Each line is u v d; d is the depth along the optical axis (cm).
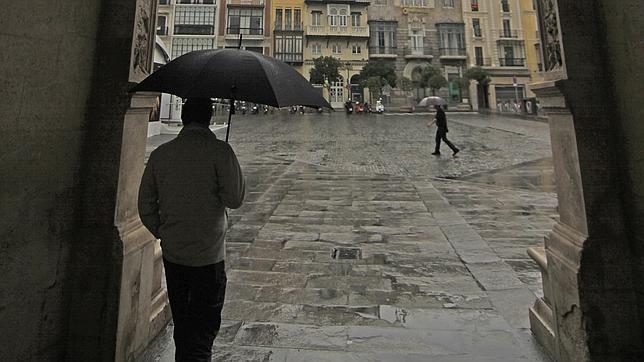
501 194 723
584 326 185
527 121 2550
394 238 464
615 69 186
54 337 186
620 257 185
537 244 438
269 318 271
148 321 235
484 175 920
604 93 193
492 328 256
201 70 165
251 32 4194
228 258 395
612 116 191
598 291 184
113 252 197
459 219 547
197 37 4034
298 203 655
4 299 155
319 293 314
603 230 187
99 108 203
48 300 180
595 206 188
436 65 4381
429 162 1115
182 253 172
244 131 2134
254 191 755
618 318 183
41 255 174
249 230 498
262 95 160
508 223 532
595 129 191
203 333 179
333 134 1967
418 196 705
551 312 222
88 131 202
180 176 171
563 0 199
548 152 1247
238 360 221
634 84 174
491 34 4366
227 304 292
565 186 209
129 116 208
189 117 180
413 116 3316
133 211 219
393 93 4344
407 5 4425
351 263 382
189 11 4050
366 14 4366
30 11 159
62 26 177
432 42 4412
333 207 627
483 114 3378
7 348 158
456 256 401
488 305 290
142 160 230
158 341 243
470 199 684
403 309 285
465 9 4378
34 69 162
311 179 884
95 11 202
